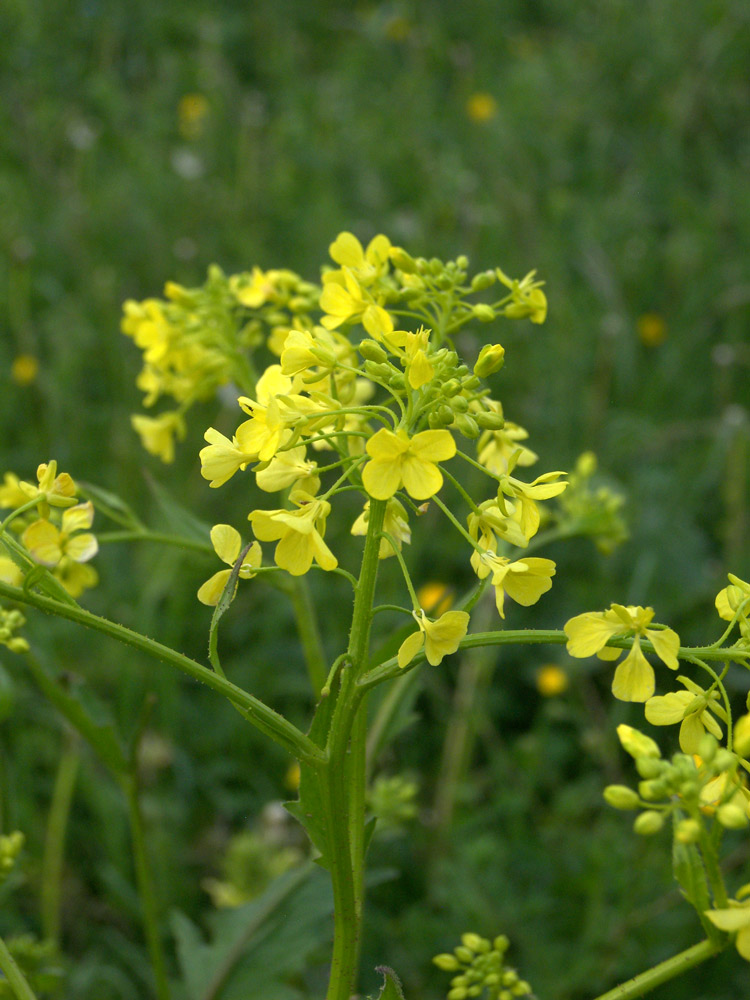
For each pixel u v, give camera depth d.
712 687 0.17
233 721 0.39
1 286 0.56
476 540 0.18
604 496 0.30
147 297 0.59
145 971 0.32
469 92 0.84
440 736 0.40
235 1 0.94
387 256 0.21
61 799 0.32
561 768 0.40
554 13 1.00
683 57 0.86
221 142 0.74
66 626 0.40
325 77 0.87
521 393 0.54
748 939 0.15
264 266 0.60
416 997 0.31
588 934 0.32
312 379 0.18
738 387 0.57
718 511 0.50
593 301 0.62
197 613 0.42
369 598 0.17
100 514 0.44
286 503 0.25
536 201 0.71
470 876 0.34
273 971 0.26
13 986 0.19
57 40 0.83
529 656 0.43
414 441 0.16
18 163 0.69
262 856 0.35
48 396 0.49
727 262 0.64
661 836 0.35
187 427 0.50
